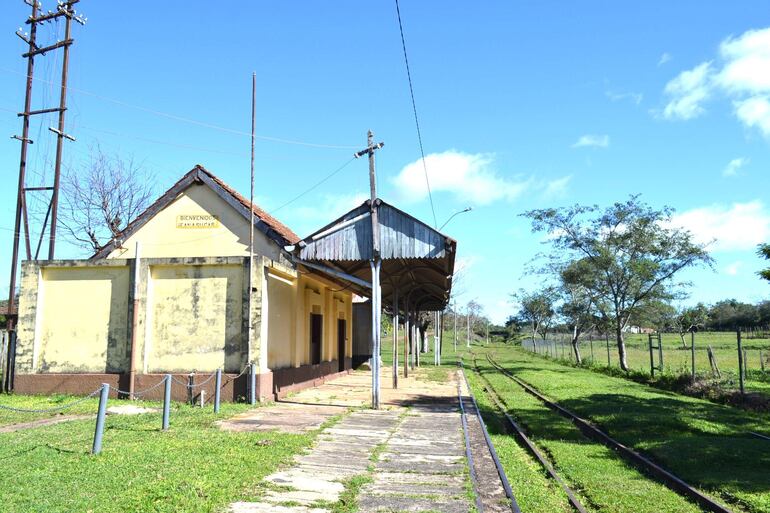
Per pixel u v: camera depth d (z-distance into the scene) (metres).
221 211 19.95
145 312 15.14
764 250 12.45
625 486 8.34
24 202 19.47
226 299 15.11
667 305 31.08
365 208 15.62
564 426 13.45
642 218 30.00
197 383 14.67
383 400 16.95
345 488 7.30
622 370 29.34
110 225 31.88
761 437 11.51
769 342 41.12
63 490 6.51
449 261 16.66
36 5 20.52
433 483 7.64
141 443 8.95
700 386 19.94
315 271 18.86
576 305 37.28
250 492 6.92
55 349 15.54
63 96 19.86
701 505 7.53
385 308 34.78
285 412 13.47
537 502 7.34
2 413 12.48
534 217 32.69
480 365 39.19
